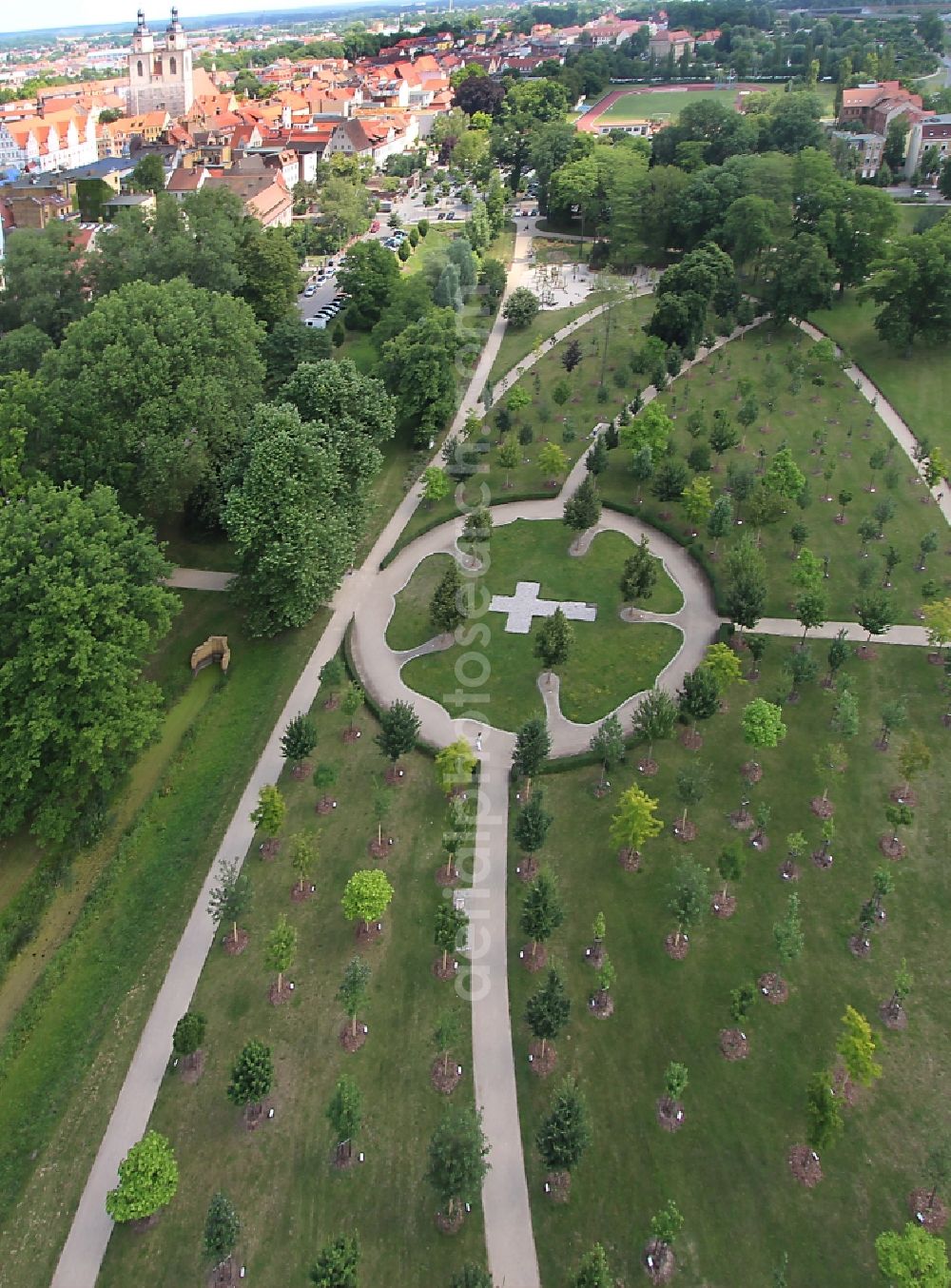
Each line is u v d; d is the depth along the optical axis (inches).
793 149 7337.6
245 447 3078.2
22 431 2982.3
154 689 2475.4
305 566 2807.6
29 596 2316.7
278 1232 1600.6
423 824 2368.4
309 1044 1884.8
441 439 4207.7
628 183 6230.3
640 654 2891.2
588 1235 1595.7
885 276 4584.2
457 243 5757.9
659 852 2267.5
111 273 4414.4
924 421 4128.9
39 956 2122.3
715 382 4562.0
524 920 1990.7
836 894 2151.8
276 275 4995.1
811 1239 1579.7
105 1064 1865.2
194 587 3289.9
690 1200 1630.2
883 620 2755.9
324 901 2178.9
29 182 7721.5
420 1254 1573.6
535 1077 1824.6
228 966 2044.8
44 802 2298.2
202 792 2501.2
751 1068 1824.6
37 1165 1711.4
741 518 3513.8
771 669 2817.4
